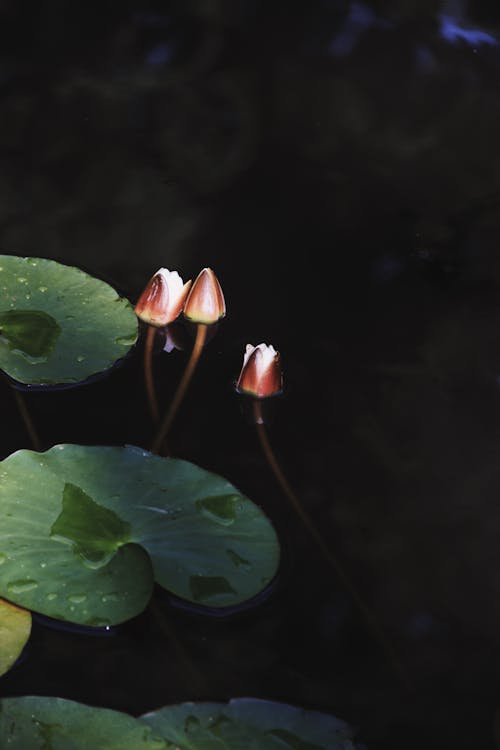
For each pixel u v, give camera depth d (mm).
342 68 2713
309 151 2600
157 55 2701
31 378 2303
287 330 2414
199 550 2209
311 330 2418
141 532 2209
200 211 2512
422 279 2479
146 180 2539
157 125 2607
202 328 2400
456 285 2477
